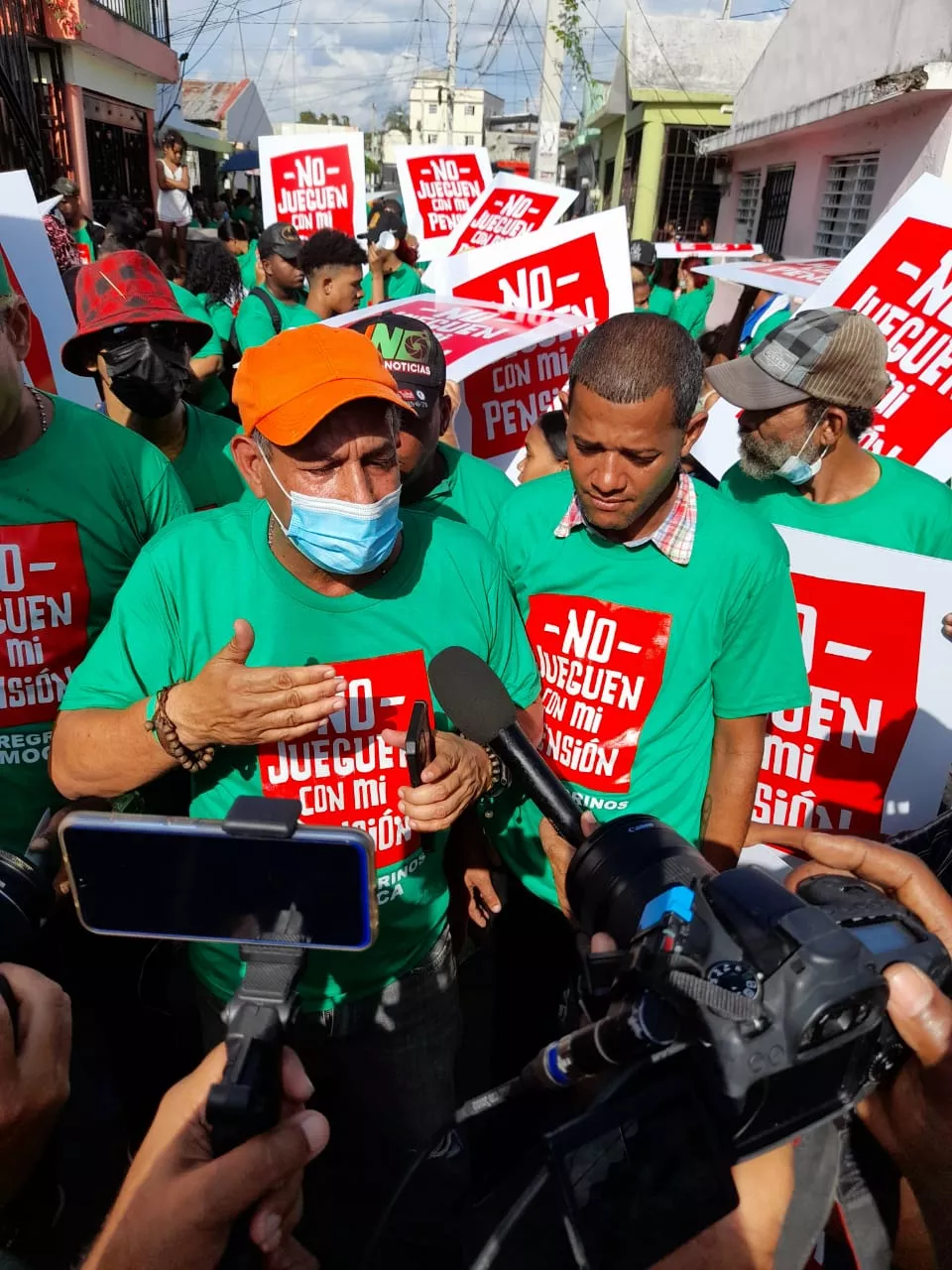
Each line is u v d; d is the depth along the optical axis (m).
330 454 1.43
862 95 6.79
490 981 2.86
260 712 1.35
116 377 2.56
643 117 15.84
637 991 0.98
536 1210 0.88
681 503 1.99
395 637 1.64
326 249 5.05
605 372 1.74
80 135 12.58
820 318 2.30
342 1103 1.84
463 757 1.51
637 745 2.06
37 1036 0.92
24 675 1.89
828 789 2.32
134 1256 0.81
